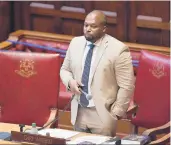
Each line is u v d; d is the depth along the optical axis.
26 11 23.31
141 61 17.34
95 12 15.37
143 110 17.28
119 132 20.06
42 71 16.45
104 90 15.51
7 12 23.41
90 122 15.64
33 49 22.02
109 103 15.56
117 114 15.47
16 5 23.34
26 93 16.52
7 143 13.25
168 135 15.18
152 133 15.78
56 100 16.45
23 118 16.58
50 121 16.00
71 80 15.41
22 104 16.53
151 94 17.14
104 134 15.53
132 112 17.08
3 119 16.69
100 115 15.49
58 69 16.44
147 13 21.58
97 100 15.48
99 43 15.55
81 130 15.76
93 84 15.52
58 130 14.70
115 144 13.26
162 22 21.45
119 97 15.47
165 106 16.92
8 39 21.95
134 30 21.94
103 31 15.45
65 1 22.67
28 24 23.45
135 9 21.70
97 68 15.47
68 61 16.05
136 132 17.70
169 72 16.88
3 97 16.62
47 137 13.18
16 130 14.75
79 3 22.48
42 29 23.33
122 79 15.45
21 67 16.53
